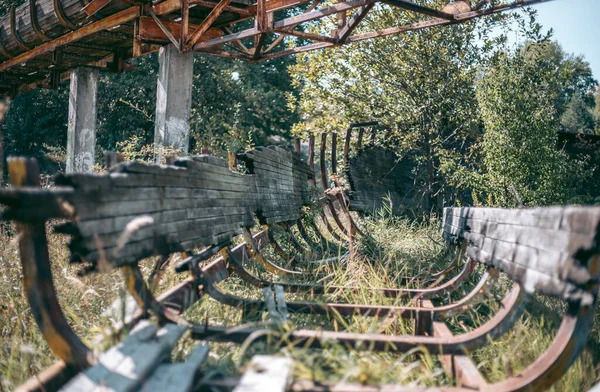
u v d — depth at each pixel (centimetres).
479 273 548
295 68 1361
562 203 876
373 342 245
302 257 590
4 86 1614
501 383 202
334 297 394
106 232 211
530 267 236
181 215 293
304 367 195
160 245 260
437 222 1068
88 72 1220
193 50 805
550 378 198
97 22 923
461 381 229
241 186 456
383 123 1261
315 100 1365
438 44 1211
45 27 1020
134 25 853
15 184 189
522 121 859
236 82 2377
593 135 1330
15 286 361
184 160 312
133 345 196
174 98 852
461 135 1270
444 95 1223
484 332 256
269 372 183
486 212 342
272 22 733
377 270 520
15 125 2173
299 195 796
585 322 201
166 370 193
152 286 281
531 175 878
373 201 1117
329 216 1175
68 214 189
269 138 2967
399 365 251
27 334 295
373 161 1177
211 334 245
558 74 948
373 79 1294
